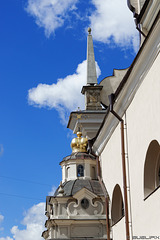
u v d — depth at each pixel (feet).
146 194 63.87
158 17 55.77
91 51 122.52
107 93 112.27
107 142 87.66
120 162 77.41
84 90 113.19
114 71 113.50
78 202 98.94
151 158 63.72
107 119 82.43
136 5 78.79
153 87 60.23
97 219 97.45
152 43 59.41
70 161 108.37
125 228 74.18
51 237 96.99
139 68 64.64
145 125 63.41
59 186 101.71
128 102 71.05
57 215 98.27
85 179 105.70
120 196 84.84
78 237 96.32
